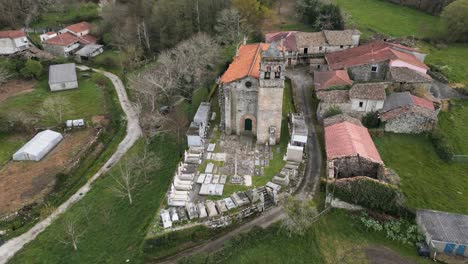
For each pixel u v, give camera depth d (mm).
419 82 71062
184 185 51188
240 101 59031
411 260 42406
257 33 104062
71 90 88875
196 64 77812
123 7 112188
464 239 41906
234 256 42844
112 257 45344
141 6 111188
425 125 62469
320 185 50844
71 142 68375
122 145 68938
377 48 81062
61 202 55875
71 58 107750
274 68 53156
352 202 48219
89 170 62719
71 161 62938
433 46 98188
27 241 49031
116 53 108250
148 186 56719
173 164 60469
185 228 44812
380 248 44000
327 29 102188
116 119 77938
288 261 42500
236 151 58406
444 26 99938
